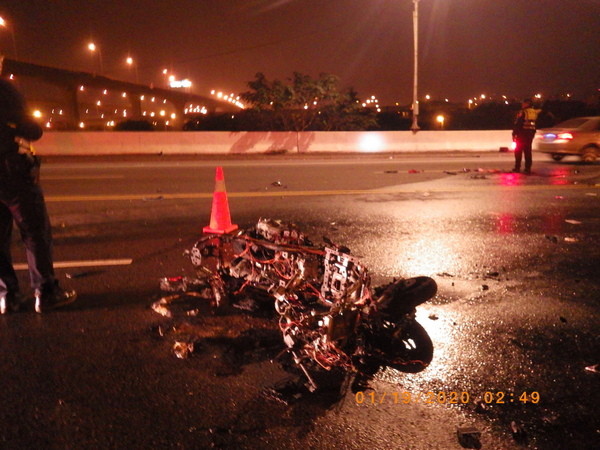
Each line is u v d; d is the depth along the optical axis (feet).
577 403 10.57
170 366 11.73
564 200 32.99
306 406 10.28
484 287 16.96
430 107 188.34
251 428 9.57
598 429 9.77
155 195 35.50
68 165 58.03
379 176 45.70
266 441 9.22
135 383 11.01
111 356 12.16
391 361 12.05
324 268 13.87
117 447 9.01
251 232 16.12
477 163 58.80
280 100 94.32
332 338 11.23
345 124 96.84
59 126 225.56
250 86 95.04
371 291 13.38
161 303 15.10
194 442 9.16
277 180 43.14
